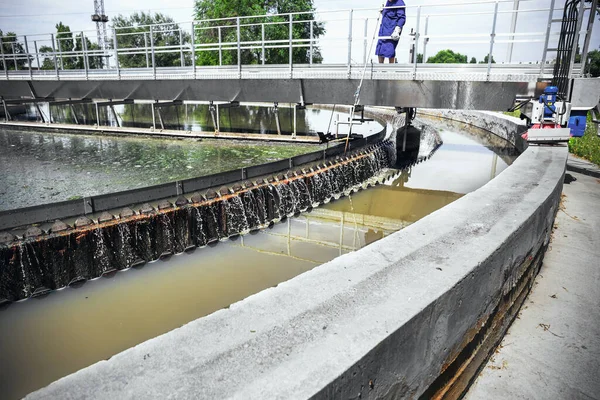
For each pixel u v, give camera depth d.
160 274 6.29
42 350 4.54
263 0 41.78
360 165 11.54
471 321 2.39
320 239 7.62
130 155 13.73
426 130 19.77
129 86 17.02
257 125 22.92
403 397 1.90
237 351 1.52
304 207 9.41
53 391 1.32
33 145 15.84
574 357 2.85
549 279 3.91
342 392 1.46
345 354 1.51
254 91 14.11
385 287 2.02
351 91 12.30
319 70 13.62
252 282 5.97
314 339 1.60
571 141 11.00
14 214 6.45
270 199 8.48
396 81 11.56
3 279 5.52
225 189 7.71
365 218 8.81
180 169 11.66
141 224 6.60
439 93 11.04
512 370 2.72
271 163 9.91
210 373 1.41
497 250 2.54
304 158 10.87
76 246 6.05
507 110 10.33
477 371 2.68
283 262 6.63
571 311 3.40
